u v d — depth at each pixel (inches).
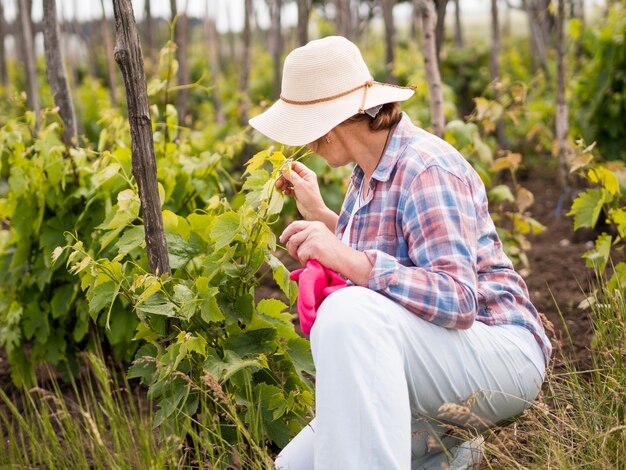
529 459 92.9
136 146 91.3
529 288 169.2
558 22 210.2
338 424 74.9
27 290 136.5
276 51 307.1
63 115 147.9
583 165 136.7
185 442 97.8
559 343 105.9
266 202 93.4
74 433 96.0
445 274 79.4
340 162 90.7
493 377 83.0
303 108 86.6
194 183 132.0
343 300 77.6
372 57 417.7
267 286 182.1
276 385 101.0
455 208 81.5
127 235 100.6
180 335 91.7
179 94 258.4
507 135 294.0
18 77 460.4
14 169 130.9
